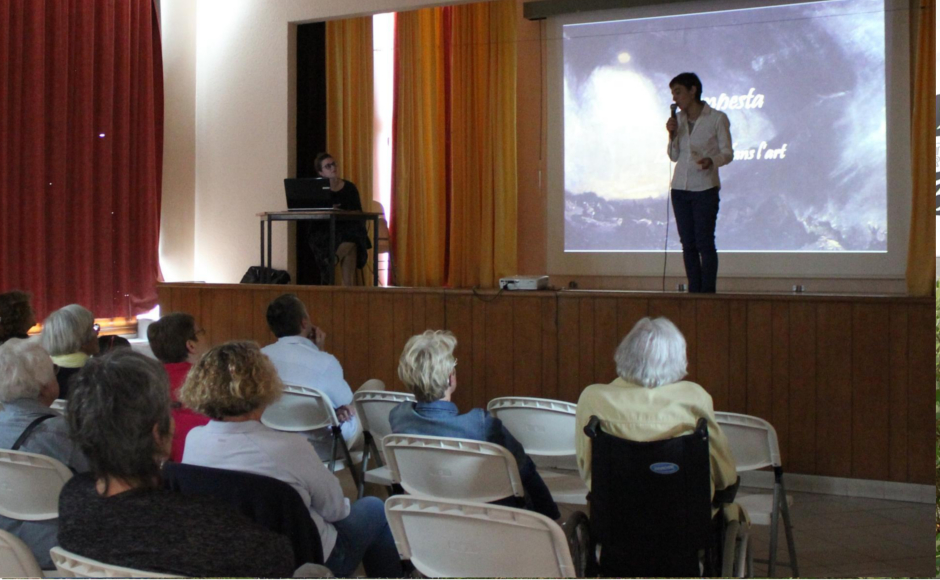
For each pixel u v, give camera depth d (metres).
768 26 6.53
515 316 4.66
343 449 3.26
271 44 6.71
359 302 5.07
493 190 7.36
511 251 7.34
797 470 4.10
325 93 7.56
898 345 3.89
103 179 6.48
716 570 2.16
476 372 4.77
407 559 1.88
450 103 7.57
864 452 3.97
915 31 6.13
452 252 7.57
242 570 1.48
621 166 7.03
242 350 1.96
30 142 5.93
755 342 4.15
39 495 2.07
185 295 5.64
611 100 7.04
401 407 2.43
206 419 2.40
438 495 2.32
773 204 6.57
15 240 5.88
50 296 6.14
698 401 2.12
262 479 1.78
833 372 4.02
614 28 6.99
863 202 6.33
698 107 5.12
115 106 6.58
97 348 3.19
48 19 6.06
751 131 6.61
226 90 6.89
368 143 7.72
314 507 2.00
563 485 2.84
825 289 6.43
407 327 4.95
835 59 6.36
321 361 3.25
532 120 7.34
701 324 4.26
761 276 6.62
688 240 5.22
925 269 6.08
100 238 6.49
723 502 2.21
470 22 7.38
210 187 6.97
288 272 6.64
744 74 6.61
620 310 4.42
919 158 6.09
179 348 2.83
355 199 6.46
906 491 3.90
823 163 6.42
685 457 1.99
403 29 7.60
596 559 2.17
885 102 6.23
